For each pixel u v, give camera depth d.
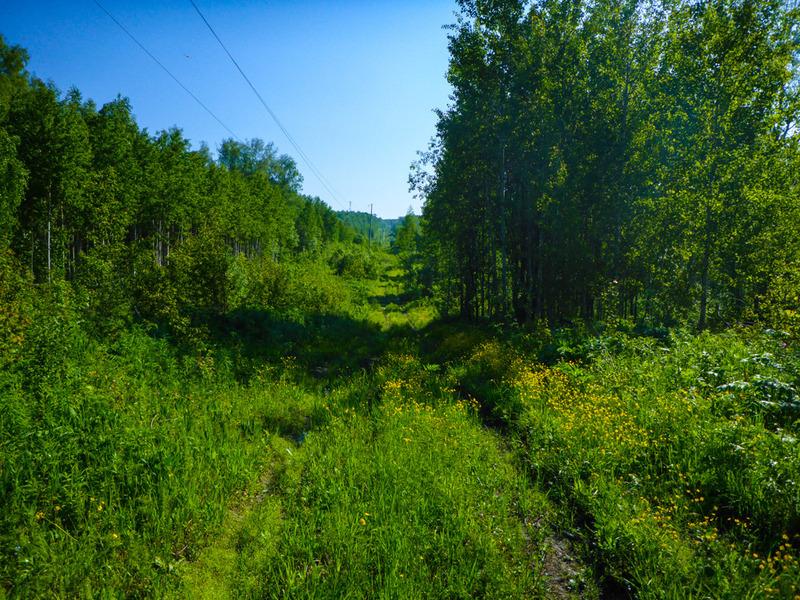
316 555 4.09
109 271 10.63
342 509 4.75
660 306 16.83
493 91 19.22
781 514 4.21
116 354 8.61
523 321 21.47
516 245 22.12
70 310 8.21
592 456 5.71
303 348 14.41
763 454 4.85
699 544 4.07
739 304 16.94
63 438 4.96
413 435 6.83
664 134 16.52
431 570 3.93
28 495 4.22
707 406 6.28
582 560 4.14
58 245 16.78
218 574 3.86
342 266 57.94
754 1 13.20
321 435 6.98
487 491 5.21
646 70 16.56
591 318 18.67
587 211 17.80
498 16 18.09
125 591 3.57
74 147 18.30
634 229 16.91
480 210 22.66
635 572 3.77
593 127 16.94
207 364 9.29
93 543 3.92
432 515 4.69
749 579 3.53
